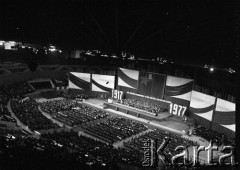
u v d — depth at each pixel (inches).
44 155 866.8
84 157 1018.7
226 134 1830.7
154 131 1878.7
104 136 1782.7
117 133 1836.9
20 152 836.0
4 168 695.7
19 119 1807.3
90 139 1562.5
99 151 1259.8
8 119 1619.1
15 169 703.1
